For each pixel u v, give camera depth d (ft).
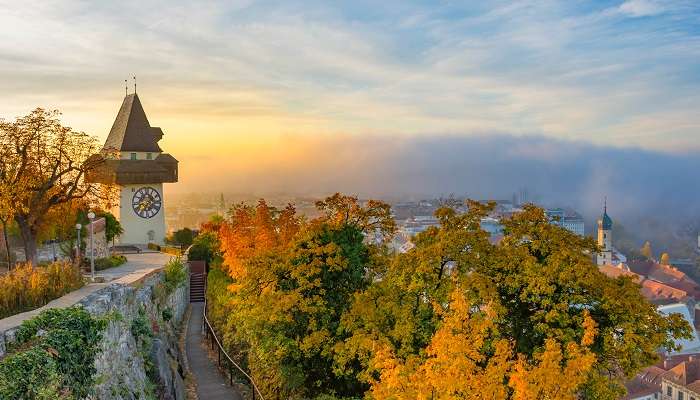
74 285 76.07
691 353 339.36
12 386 39.88
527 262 66.23
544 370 50.83
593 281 63.77
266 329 86.89
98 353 56.75
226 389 88.43
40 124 115.65
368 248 95.61
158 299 109.60
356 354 80.64
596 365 63.46
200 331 131.34
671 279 555.69
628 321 62.34
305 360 86.28
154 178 248.32
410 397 56.13
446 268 73.46
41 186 116.67
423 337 69.26
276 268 88.74
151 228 250.16
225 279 138.62
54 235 144.15
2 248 130.41
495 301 63.16
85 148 124.57
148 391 69.21
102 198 132.57
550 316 62.03
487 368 53.16
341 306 86.63
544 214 75.41
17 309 62.54
